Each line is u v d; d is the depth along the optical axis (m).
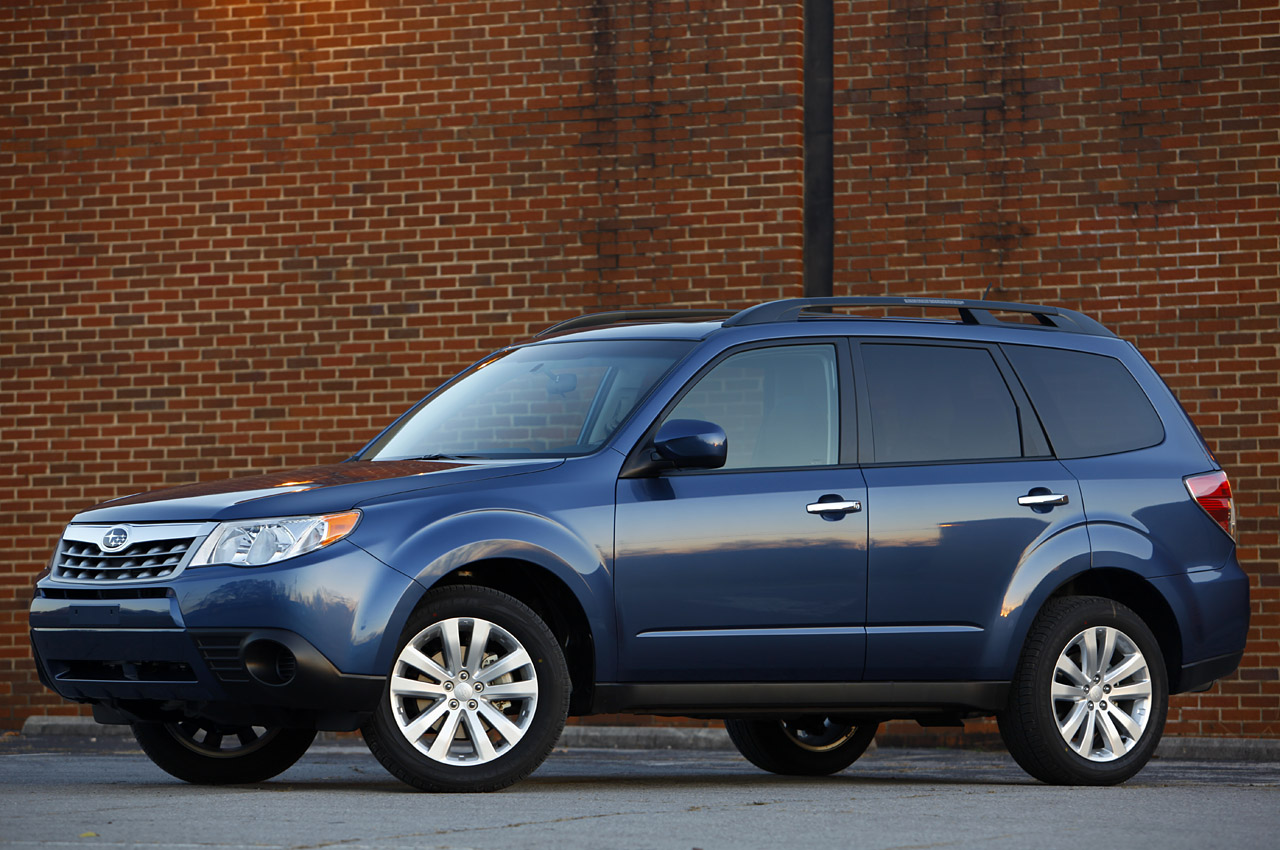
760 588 19.86
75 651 18.95
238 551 18.25
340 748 33.47
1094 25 35.12
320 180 37.59
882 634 20.42
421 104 37.31
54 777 23.42
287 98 37.88
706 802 18.39
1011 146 35.31
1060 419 22.25
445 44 37.31
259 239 37.72
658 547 19.47
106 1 38.69
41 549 37.88
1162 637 22.53
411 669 18.72
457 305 36.88
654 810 17.41
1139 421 22.89
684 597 19.53
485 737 18.83
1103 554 21.73
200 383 37.66
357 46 37.66
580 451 20.02
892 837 15.42
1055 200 35.09
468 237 36.94
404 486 18.95
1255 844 15.33
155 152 38.28
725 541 19.73
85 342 38.16
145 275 38.09
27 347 38.34
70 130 38.62
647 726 34.28
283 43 37.97
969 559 20.89
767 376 20.78
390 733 18.41
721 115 36.09
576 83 36.72
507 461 19.97
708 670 19.70
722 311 22.33
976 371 21.95
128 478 37.75
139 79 38.44
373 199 37.34
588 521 19.22
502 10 37.09
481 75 37.12
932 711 21.14
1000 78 35.41
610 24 36.62
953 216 35.41
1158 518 22.33
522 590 20.05
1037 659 21.28
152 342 37.91
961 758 31.00
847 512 20.33
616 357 21.31
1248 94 34.47
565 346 22.17
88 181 38.47
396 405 36.97
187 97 38.25
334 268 37.41
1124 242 34.78
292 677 17.89
